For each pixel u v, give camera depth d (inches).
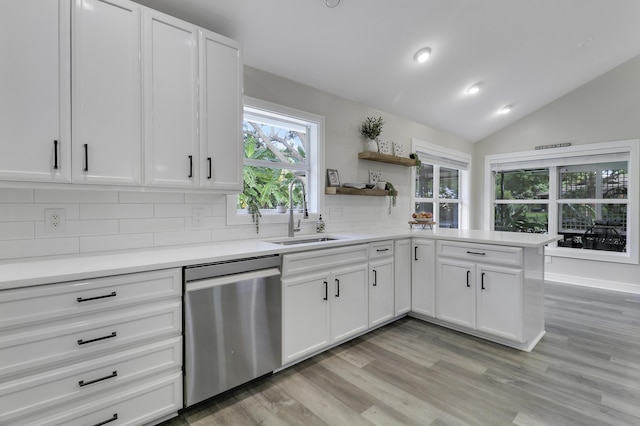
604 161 173.8
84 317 56.4
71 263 63.1
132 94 70.5
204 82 81.5
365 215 146.6
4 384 49.8
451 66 135.6
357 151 142.0
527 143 199.2
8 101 57.2
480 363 91.6
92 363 57.0
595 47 145.9
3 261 65.3
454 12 107.0
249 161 111.4
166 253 75.7
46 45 60.6
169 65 75.7
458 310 112.0
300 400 74.4
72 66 63.2
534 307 105.1
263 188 117.2
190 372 67.9
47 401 53.0
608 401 73.5
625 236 169.8
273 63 107.7
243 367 76.4
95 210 77.1
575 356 95.5
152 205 85.7
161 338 64.7
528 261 100.0
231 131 86.9
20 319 50.8
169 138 76.0
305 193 124.6
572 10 118.7
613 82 169.0
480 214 220.2
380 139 153.9
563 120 185.6
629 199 166.4
